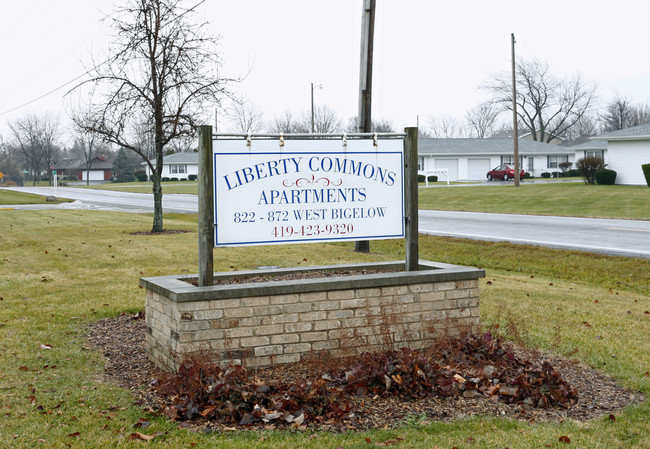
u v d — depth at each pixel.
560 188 40.59
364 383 5.62
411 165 7.07
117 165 107.69
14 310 9.35
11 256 15.20
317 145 6.79
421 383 5.64
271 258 14.91
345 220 6.93
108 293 10.73
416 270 7.12
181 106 19.70
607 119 96.88
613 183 43.00
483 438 4.78
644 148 42.25
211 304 5.92
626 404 5.67
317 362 6.00
